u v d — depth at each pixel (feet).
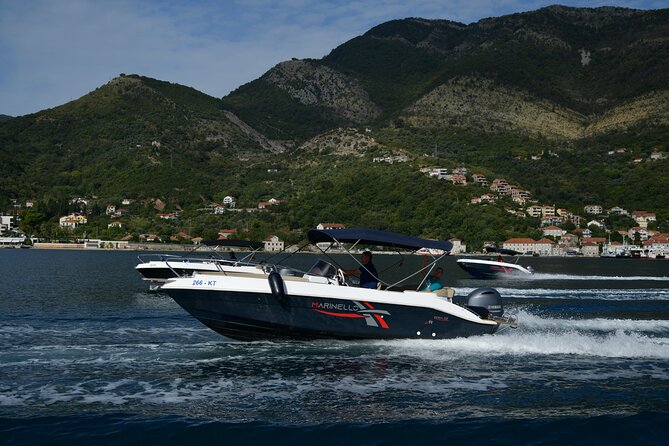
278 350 44.37
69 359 41.50
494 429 28.81
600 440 27.73
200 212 638.12
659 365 42.04
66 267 186.19
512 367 40.78
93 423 28.86
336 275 48.70
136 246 496.64
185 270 87.97
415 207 555.69
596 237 586.45
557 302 88.84
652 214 643.86
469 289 110.52
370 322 45.80
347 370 39.06
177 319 60.08
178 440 27.20
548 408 32.12
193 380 36.40
